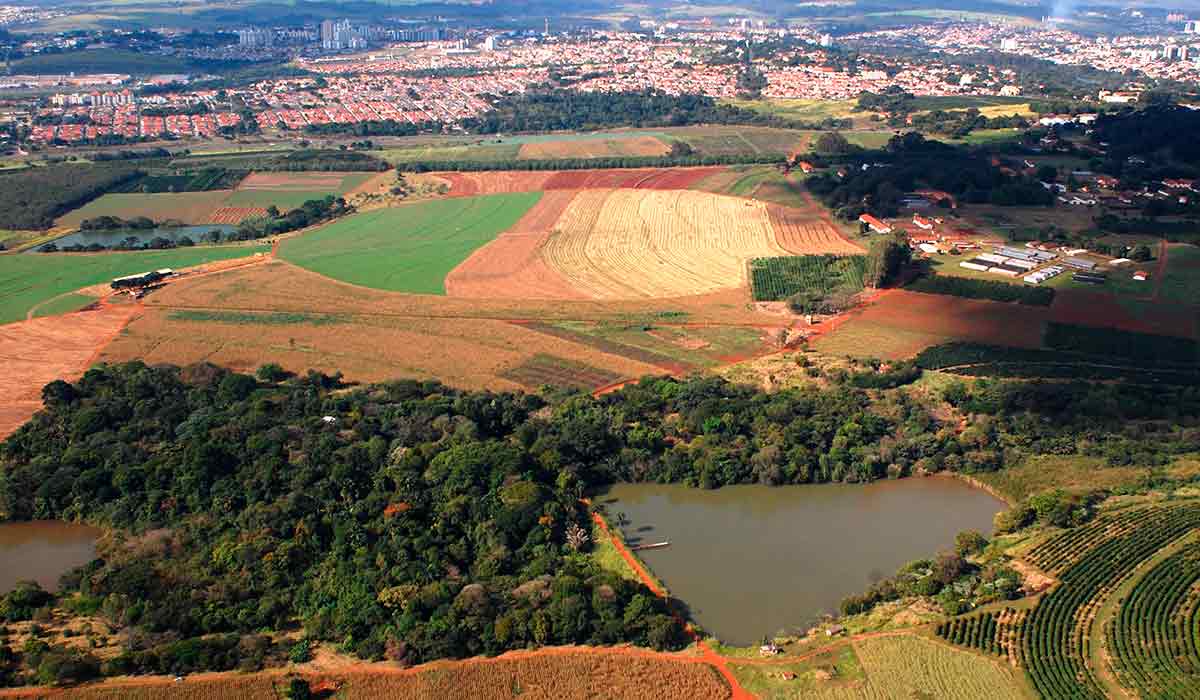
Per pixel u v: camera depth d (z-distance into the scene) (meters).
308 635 148.00
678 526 179.75
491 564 162.50
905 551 171.12
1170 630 142.50
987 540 171.88
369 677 138.75
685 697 134.00
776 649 143.62
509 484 181.12
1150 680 132.25
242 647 143.38
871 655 140.62
